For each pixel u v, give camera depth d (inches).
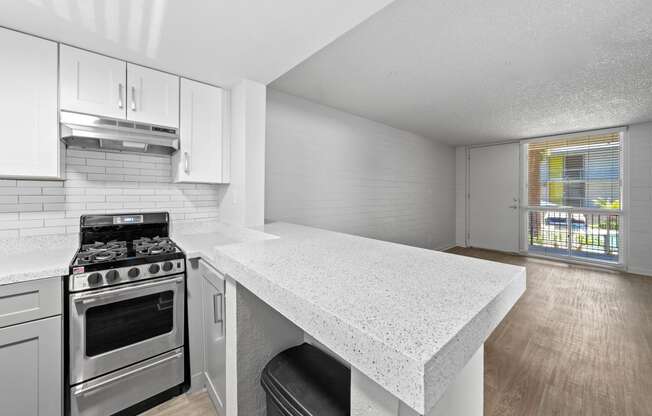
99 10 50.3
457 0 61.4
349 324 21.2
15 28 54.6
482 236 227.8
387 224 171.0
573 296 126.2
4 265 51.1
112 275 53.7
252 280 35.3
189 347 64.8
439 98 122.4
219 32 57.9
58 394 49.9
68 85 60.1
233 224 85.1
